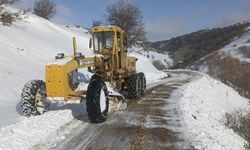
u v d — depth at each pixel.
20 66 16.52
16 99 11.79
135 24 46.66
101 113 9.28
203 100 15.65
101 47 12.37
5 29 21.73
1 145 6.85
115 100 11.73
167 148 7.34
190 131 8.64
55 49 23.64
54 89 8.79
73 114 10.10
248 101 27.86
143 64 34.66
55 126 8.69
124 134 8.39
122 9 46.28
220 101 19.58
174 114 10.90
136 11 46.59
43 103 9.63
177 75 35.41
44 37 25.77
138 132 8.58
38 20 29.28
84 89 9.92
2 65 15.17
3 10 24.84
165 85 20.86
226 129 9.86
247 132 12.93
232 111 19.33
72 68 9.23
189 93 16.42
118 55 12.80
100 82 9.31
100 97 9.19
